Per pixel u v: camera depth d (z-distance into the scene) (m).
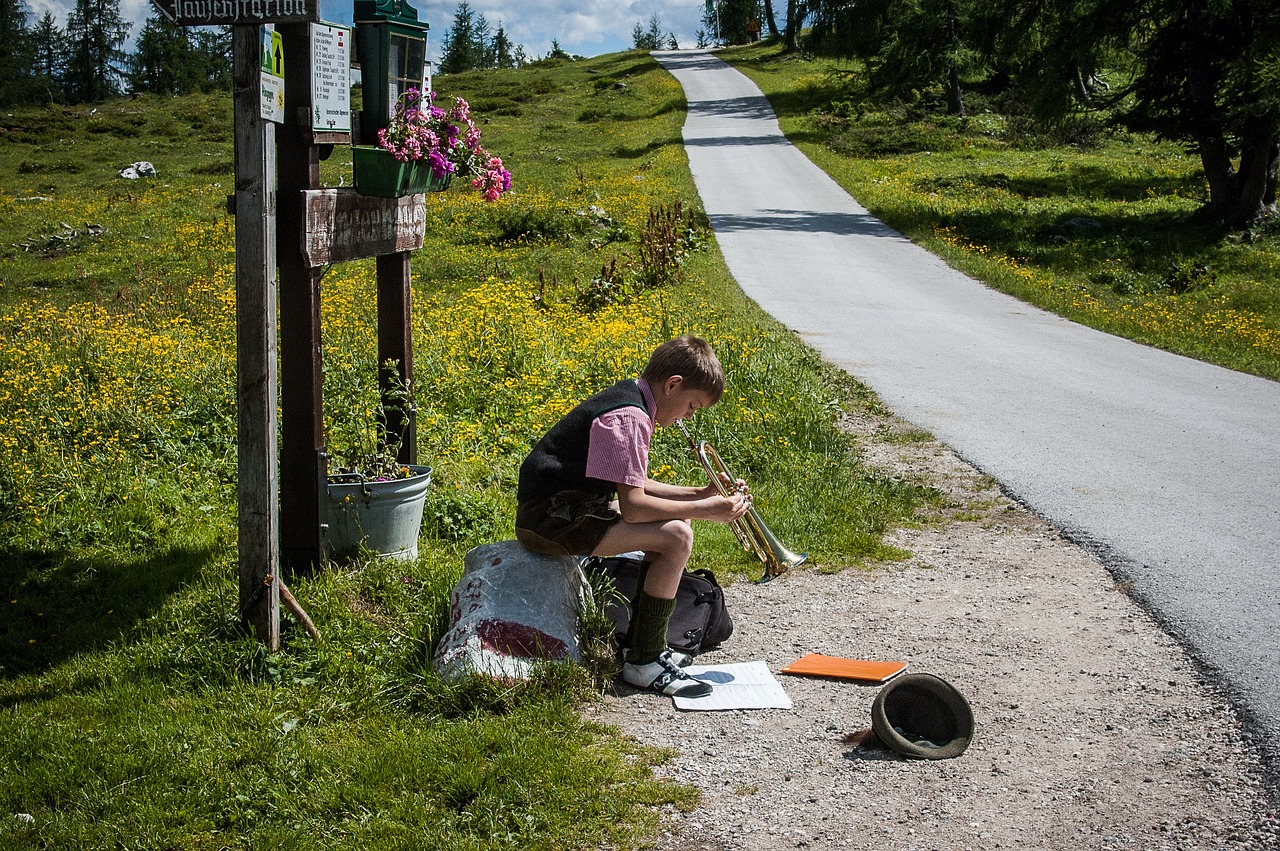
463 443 6.59
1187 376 11.52
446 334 9.91
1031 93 29.17
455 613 3.89
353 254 4.61
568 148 40.22
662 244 17.75
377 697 3.62
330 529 4.59
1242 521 6.07
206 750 3.27
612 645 3.98
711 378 3.83
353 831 2.89
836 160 37.47
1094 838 2.94
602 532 3.80
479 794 3.05
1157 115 27.81
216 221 23.75
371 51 4.62
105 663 3.94
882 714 3.40
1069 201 29.83
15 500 5.52
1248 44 24.25
